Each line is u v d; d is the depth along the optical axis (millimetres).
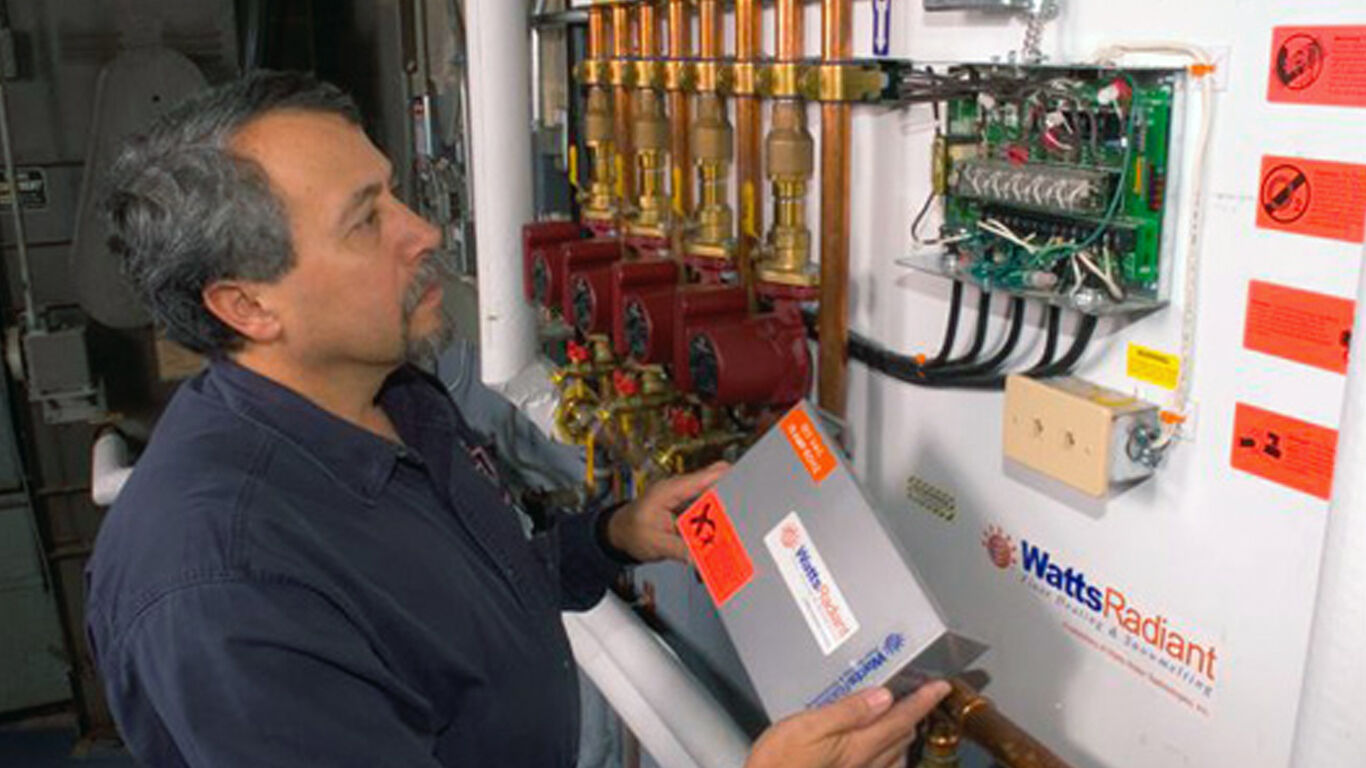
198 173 854
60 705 2971
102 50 2551
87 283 2578
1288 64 810
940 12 1108
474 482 1090
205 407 942
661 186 1546
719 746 1462
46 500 2801
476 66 1696
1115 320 990
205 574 805
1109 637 1056
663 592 1896
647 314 1397
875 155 1238
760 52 1321
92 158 2525
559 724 1067
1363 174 774
